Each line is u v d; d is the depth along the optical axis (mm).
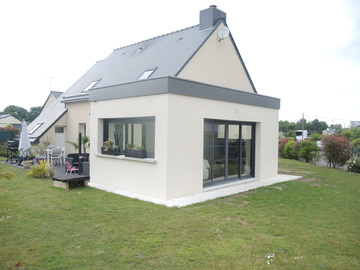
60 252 4074
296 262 3885
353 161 14695
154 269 3623
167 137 7219
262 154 10992
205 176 8891
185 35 12336
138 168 8031
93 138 9844
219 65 11383
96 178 9648
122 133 9188
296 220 5762
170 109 7262
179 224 5324
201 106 8211
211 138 9102
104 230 4969
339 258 4055
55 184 8727
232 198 7680
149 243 4426
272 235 4922
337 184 10242
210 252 4148
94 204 6684
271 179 11180
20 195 7457
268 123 11336
